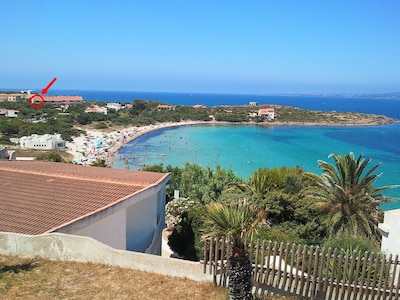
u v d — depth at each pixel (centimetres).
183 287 1041
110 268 1133
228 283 974
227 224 888
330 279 985
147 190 1594
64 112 15938
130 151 10819
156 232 1794
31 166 2048
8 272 1077
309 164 8850
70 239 1166
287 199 2356
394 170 8000
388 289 966
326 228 2184
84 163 8562
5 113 14025
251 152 10619
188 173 3925
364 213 2256
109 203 1414
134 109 19650
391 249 1259
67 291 992
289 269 1033
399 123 19862
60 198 1478
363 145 11781
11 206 1397
